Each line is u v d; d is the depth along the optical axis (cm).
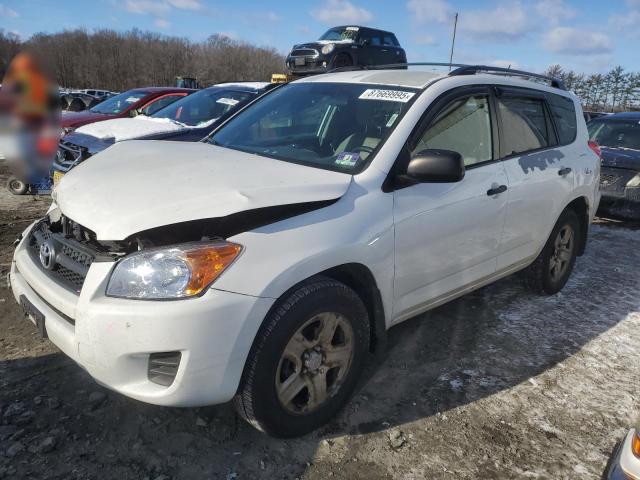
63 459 237
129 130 650
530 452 262
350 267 262
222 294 215
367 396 299
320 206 255
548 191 399
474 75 361
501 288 470
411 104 310
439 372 328
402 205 284
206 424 266
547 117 422
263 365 230
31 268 263
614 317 422
